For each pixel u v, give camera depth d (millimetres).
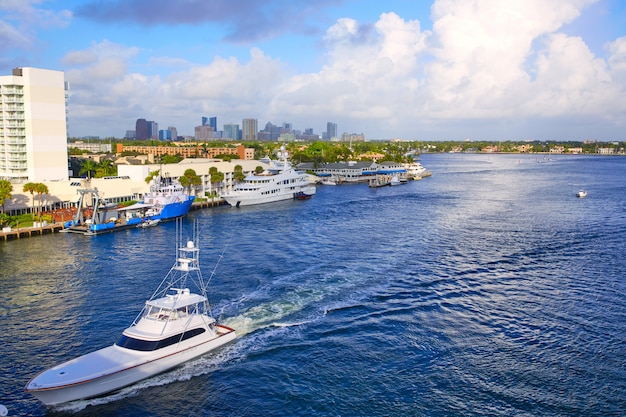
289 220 136000
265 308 63406
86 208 139375
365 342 53969
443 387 45062
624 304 65438
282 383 46031
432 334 56000
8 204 127188
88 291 71312
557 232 113938
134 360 46250
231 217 143875
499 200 178250
